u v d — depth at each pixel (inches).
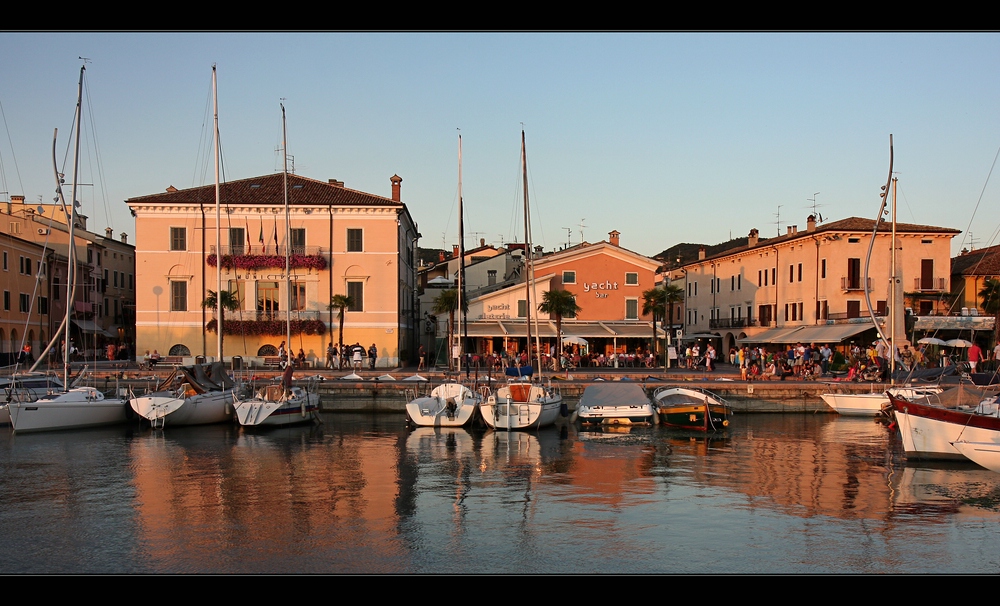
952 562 661.3
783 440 1382.9
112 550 684.7
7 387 1478.8
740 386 1839.3
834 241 2723.9
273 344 2367.1
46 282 2847.0
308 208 2378.2
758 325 3221.0
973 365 1552.7
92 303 3090.6
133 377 1935.3
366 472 1045.8
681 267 4128.9
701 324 3841.0
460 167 1723.7
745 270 3361.2
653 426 1576.0
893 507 847.7
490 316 2726.4
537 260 2792.8
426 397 1605.6
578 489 936.9
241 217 2380.7
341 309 2303.2
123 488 936.3
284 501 868.0
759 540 721.0
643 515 808.3
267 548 690.8
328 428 1536.7
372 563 652.1
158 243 2351.1
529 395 1556.3
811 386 1845.5
